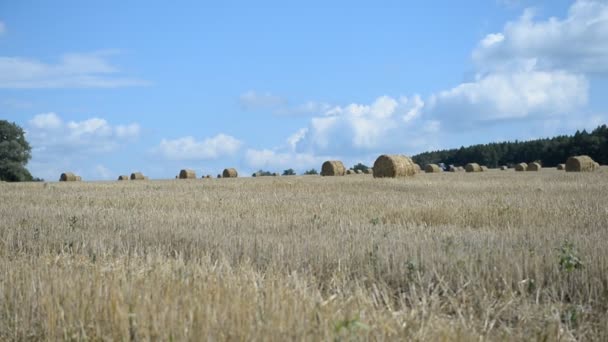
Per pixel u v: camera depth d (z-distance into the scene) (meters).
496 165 120.19
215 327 4.95
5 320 5.82
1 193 23.09
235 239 9.91
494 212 14.13
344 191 22.64
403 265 7.84
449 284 7.33
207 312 5.09
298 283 6.37
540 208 14.82
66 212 14.74
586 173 41.62
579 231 11.09
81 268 7.71
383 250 8.80
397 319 5.45
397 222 13.20
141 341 4.97
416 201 17.17
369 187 24.94
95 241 9.91
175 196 20.38
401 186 25.25
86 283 6.30
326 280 7.48
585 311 6.49
